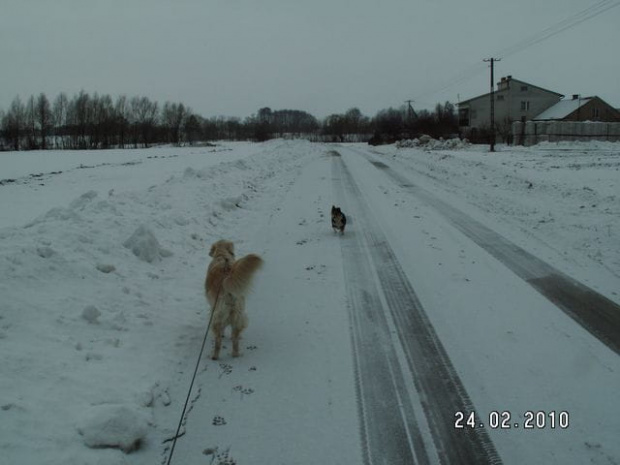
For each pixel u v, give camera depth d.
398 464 4.03
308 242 11.31
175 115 106.94
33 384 4.52
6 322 5.34
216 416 4.66
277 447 4.23
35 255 6.83
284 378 5.35
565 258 9.78
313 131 142.88
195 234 10.91
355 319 6.93
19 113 84.12
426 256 10.08
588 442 4.25
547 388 5.08
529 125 47.88
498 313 7.07
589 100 62.53
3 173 30.03
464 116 76.38
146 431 4.21
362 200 17.41
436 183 22.30
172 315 6.84
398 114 119.25
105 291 6.87
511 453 4.15
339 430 4.46
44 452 3.75
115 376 5.02
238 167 22.53
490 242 11.19
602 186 17.14
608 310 7.13
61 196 19.12
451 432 4.43
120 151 58.97
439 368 5.54
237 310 5.73
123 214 10.54
